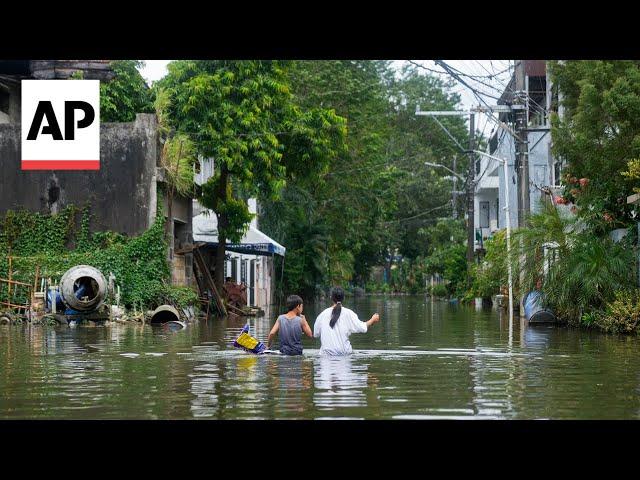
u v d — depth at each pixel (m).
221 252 35.78
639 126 23.70
